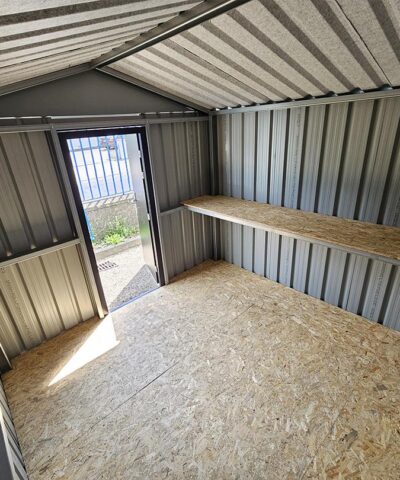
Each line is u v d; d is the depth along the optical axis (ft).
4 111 7.93
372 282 9.68
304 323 10.11
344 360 8.40
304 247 11.27
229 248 14.67
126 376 8.44
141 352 9.34
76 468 6.15
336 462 5.88
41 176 9.02
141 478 5.90
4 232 8.63
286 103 9.82
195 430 6.75
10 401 7.85
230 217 10.64
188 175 13.21
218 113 12.25
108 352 9.44
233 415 7.03
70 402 7.72
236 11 5.35
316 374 7.99
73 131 9.28
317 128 9.52
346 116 8.73
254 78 8.38
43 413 7.44
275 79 8.18
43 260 9.60
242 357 8.80
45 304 9.96
